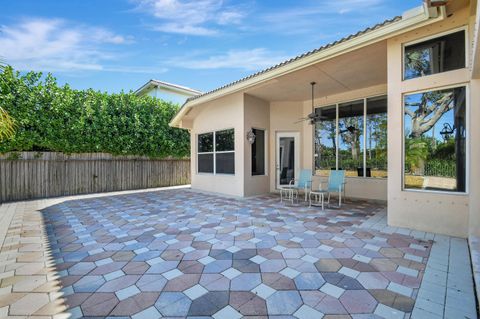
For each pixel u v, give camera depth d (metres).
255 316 2.00
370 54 4.92
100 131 9.08
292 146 8.64
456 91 3.85
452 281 2.49
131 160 10.31
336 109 7.77
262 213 5.53
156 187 11.05
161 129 10.98
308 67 5.52
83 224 4.78
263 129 8.45
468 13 3.63
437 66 3.94
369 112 7.13
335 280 2.54
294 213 5.51
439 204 3.95
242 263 2.96
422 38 4.03
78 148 8.66
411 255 3.13
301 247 3.45
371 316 1.99
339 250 3.32
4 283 2.56
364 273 2.68
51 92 7.98
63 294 2.35
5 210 6.12
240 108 7.71
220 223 4.72
